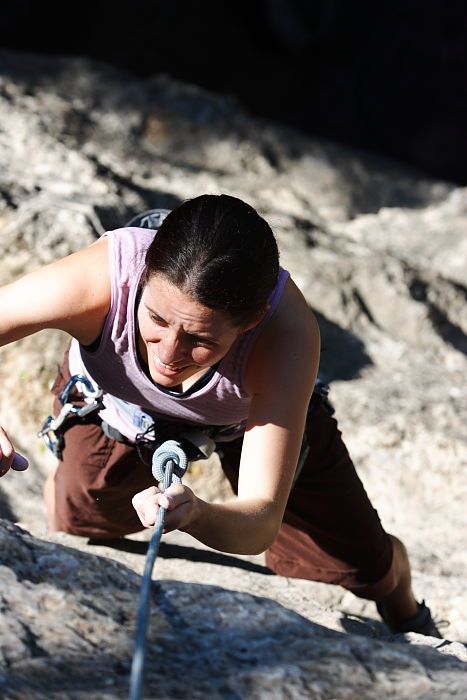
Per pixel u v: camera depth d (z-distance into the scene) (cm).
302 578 429
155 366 303
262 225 280
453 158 1645
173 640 250
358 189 950
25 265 583
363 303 691
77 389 390
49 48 1655
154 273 277
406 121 1670
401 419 587
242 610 265
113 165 822
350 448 576
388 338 674
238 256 271
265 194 884
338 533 406
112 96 991
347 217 895
